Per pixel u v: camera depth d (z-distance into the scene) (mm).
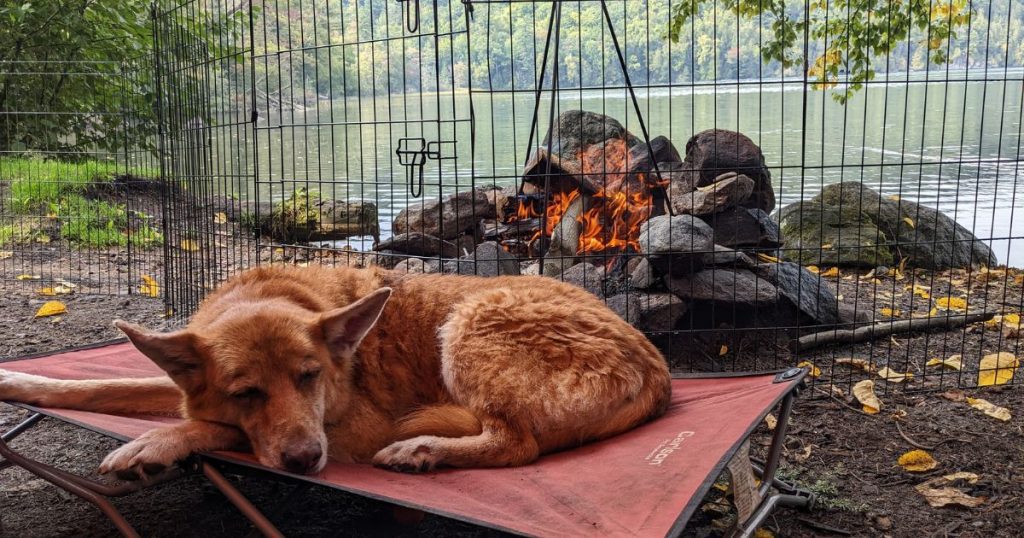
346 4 4168
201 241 2355
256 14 4402
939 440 1529
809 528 1244
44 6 4750
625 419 1190
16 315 2373
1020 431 1559
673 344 1986
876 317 2230
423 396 1294
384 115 6426
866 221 2992
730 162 2514
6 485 1374
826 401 1721
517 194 2666
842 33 3148
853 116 8609
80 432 1613
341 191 4484
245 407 1059
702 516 1270
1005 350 2035
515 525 849
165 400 1220
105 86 4805
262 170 5074
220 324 1098
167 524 1235
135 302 2553
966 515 1266
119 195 4008
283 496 1322
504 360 1188
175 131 2463
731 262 2072
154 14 2484
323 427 1142
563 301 1287
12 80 4766
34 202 3699
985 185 4586
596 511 889
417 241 2605
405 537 1203
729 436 1028
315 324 1114
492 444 1120
